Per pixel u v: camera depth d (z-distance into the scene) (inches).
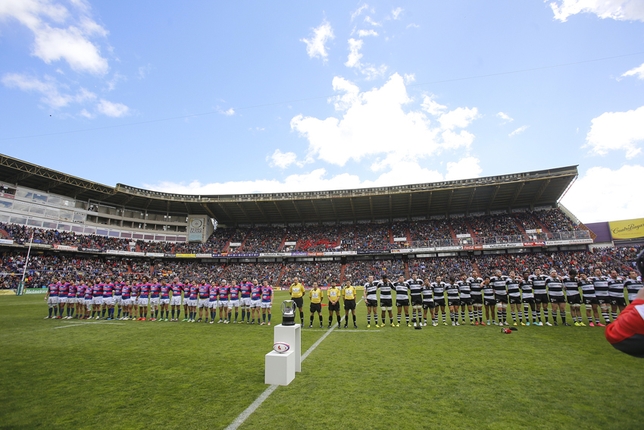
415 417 186.1
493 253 1764.3
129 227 2041.1
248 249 2062.0
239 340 424.8
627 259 1488.7
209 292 616.4
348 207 2050.9
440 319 555.2
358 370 280.2
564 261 1551.4
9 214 1530.5
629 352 108.3
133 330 506.3
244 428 175.2
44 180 1606.8
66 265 1609.3
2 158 1392.7
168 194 1980.8
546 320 518.9
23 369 293.4
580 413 188.5
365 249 1873.8
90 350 368.8
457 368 282.0
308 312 761.6
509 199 1875.0
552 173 1621.6
